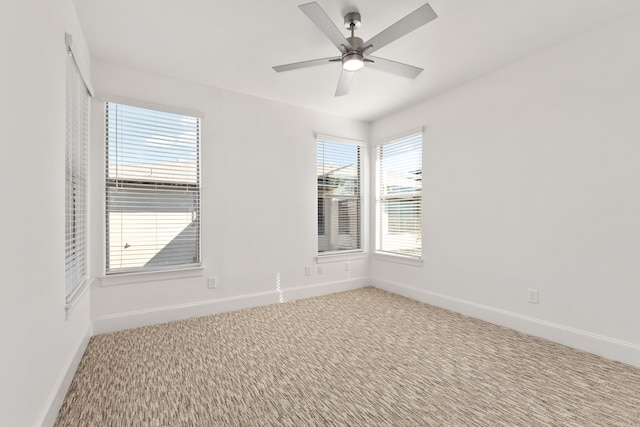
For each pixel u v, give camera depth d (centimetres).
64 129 181
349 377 199
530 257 268
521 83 274
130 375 201
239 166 343
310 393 181
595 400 172
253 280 352
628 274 213
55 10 164
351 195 440
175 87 306
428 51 260
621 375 198
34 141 136
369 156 453
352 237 440
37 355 137
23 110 125
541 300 260
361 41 210
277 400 174
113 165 279
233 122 339
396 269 410
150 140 295
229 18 216
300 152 388
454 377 198
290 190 379
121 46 252
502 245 289
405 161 401
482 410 164
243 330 280
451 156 337
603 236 224
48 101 154
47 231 151
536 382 192
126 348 241
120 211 283
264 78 309
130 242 287
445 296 343
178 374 203
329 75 303
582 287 236
